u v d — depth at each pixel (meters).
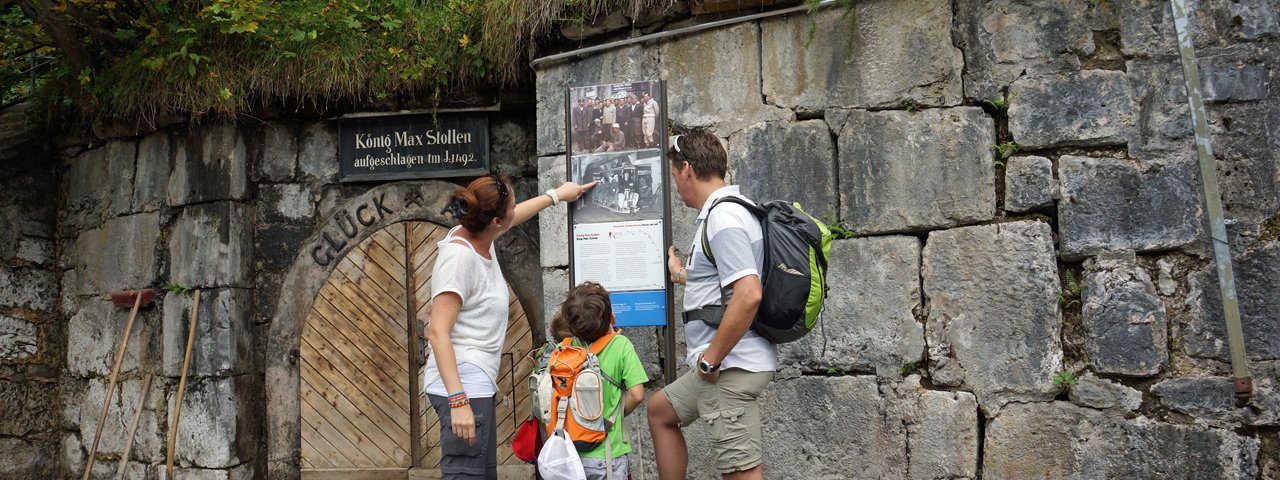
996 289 4.11
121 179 6.55
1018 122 4.14
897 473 4.23
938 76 4.27
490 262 3.73
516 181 5.82
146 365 6.27
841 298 4.38
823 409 4.38
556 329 3.75
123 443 6.38
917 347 4.23
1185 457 3.83
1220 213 3.78
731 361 3.40
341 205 6.02
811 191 4.44
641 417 4.70
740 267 3.21
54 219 6.96
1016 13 4.17
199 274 5.98
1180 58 3.91
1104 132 4.03
